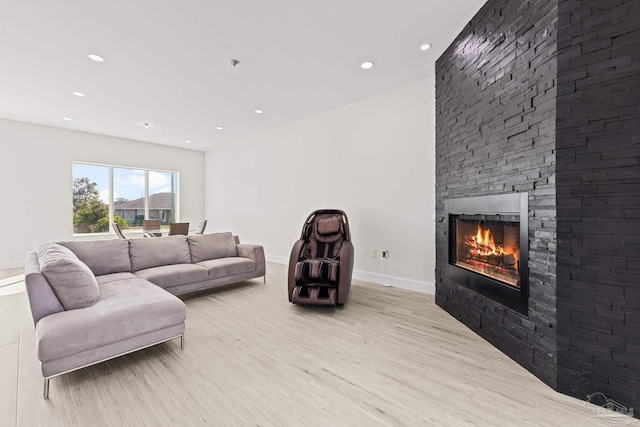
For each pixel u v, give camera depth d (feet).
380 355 6.72
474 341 7.42
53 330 5.31
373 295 11.36
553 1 5.30
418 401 5.13
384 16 7.55
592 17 4.92
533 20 5.78
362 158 13.75
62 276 6.23
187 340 7.49
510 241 6.80
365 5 7.11
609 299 4.90
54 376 5.30
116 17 7.39
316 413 4.83
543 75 5.56
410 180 12.06
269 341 7.44
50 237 17.58
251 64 9.96
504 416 4.74
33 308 5.86
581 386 5.15
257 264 13.05
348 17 7.55
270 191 18.99
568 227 5.22
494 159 7.02
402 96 12.17
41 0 6.72
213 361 6.47
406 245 12.25
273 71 10.52
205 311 9.62
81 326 5.57
